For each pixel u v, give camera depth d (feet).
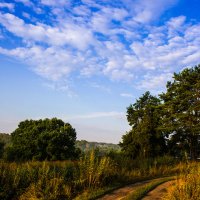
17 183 60.39
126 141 173.58
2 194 57.72
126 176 78.74
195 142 165.07
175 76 174.19
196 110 161.48
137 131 171.83
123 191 62.39
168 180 72.28
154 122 169.68
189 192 47.14
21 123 194.18
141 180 77.56
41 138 178.60
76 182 62.85
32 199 56.29
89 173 65.82
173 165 109.29
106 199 56.13
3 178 60.85
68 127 186.80
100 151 91.04
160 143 168.45
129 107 187.52
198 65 173.47
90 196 57.31
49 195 57.67
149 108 176.35
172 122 165.99
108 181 68.95
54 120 192.03
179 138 164.14
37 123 192.54
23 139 181.47
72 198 58.08
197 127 156.46
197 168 57.11
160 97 176.65
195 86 164.25
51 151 176.35
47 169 64.69
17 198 58.23
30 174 63.31
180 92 168.45
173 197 47.65
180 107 164.86
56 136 178.91
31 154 175.94
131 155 169.48
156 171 92.94
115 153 102.99
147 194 56.95
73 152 179.93
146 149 164.45
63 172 66.85
